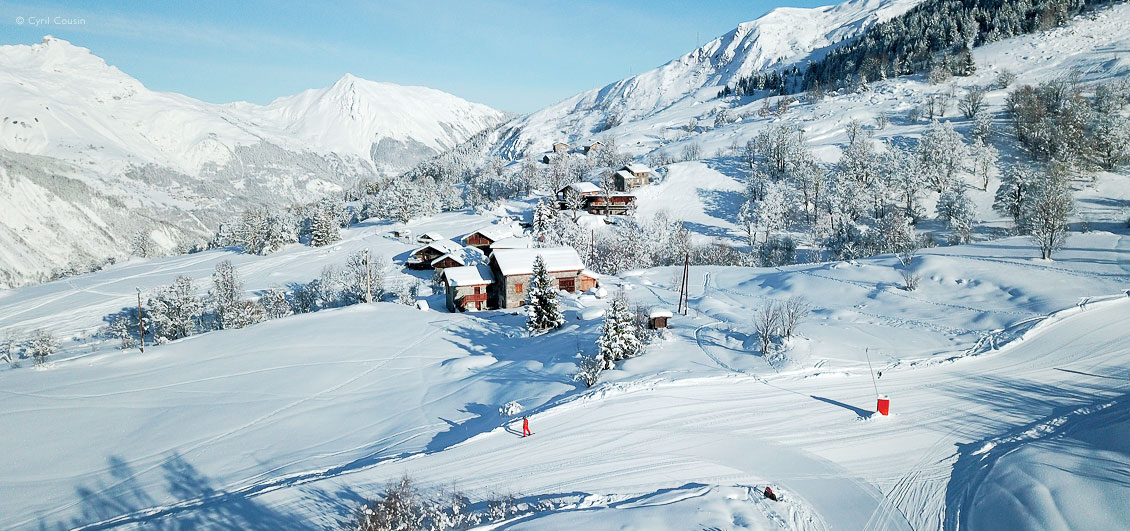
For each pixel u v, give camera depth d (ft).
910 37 653.30
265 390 128.98
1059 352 99.50
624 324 113.91
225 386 132.98
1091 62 447.83
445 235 361.92
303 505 67.82
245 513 67.51
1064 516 52.39
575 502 59.72
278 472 86.28
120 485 88.48
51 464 97.04
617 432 79.05
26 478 92.48
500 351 148.56
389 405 114.52
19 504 84.28
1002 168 331.16
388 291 257.96
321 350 156.97
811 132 467.93
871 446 71.10
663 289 198.18
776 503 56.70
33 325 251.80
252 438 103.19
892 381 93.81
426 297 245.04
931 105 433.89
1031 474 60.08
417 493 66.49
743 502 57.06
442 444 87.45
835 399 86.99
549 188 484.74
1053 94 369.71
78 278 346.95
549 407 91.76
